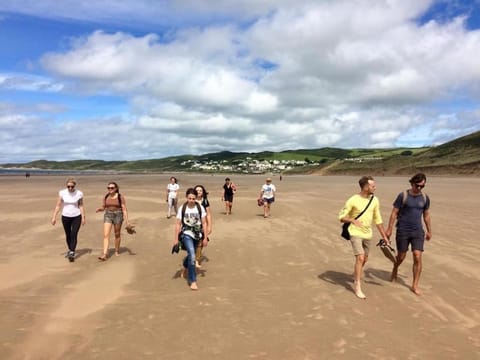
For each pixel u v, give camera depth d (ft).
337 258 31.07
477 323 18.53
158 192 102.89
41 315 19.17
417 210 22.77
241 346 16.03
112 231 43.09
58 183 149.18
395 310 20.06
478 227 43.65
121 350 15.64
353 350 15.75
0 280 24.90
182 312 19.67
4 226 45.52
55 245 35.58
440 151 375.66
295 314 19.48
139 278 25.68
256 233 42.14
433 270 27.32
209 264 29.32
